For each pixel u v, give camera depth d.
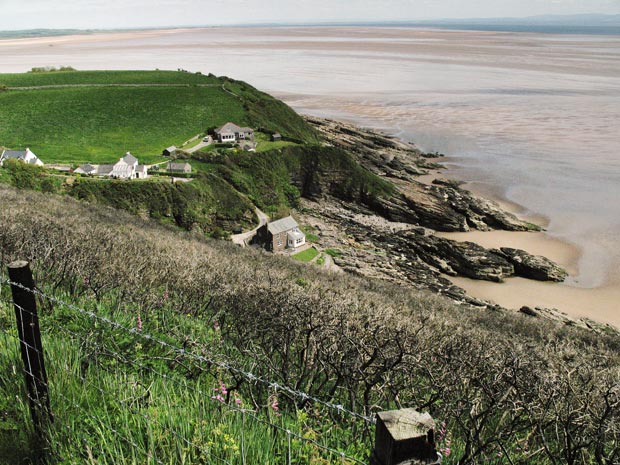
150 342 11.21
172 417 7.13
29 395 6.97
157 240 37.16
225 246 56.09
